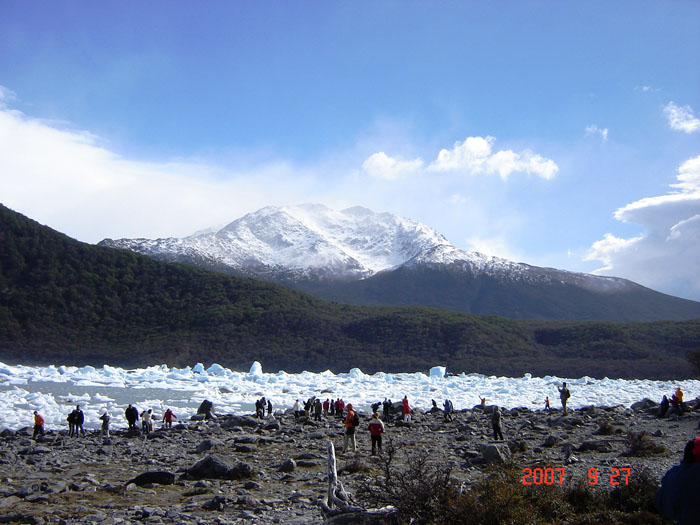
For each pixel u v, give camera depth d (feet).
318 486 51.52
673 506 23.65
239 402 170.40
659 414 107.45
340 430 98.48
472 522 31.63
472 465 58.80
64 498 46.32
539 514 33.71
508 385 231.30
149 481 51.90
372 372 344.69
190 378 238.68
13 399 149.07
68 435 96.17
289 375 276.00
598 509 35.01
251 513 41.57
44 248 446.60
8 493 47.26
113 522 38.40
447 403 111.34
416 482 37.24
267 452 73.31
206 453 73.05
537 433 87.56
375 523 32.40
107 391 193.88
